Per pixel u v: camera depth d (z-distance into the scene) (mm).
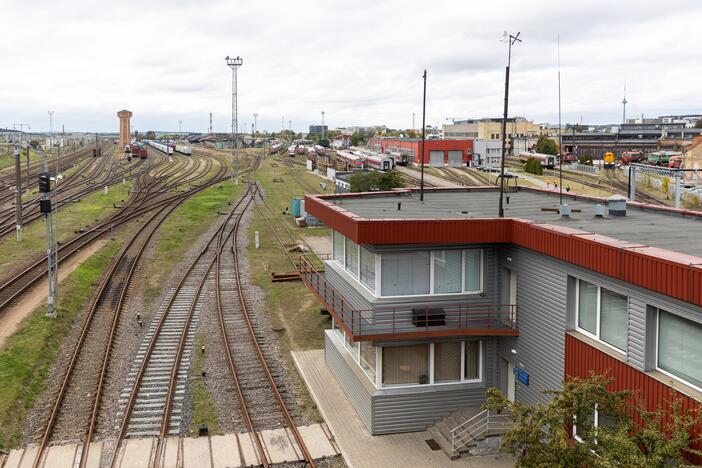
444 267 20141
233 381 23922
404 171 111375
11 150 163375
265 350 27391
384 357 19875
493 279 20328
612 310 15500
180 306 33406
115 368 24875
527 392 19016
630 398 13969
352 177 67000
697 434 12062
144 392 22703
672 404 11992
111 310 32781
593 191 83875
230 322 30922
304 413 21547
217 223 60781
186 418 20859
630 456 11508
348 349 23500
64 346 27469
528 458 13781
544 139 149250
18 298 33344
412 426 19938
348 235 20062
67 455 18344
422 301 19906
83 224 57531
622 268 14172
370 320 19781
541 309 18125
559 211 23203
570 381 14359
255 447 19062
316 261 44594
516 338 19516
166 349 27047
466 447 18469
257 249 48938
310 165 119250
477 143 127312
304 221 59625
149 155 153500
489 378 20375
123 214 64500
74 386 23172
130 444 19062
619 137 183125
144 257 45750
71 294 34531
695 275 12094
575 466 13070
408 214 23047
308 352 27156
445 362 20312
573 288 16844
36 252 45094
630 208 24156
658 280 13086
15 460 18031
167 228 57531
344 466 18109
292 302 34406
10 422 20281
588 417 14477
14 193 77250
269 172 115062
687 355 13227
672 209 22297
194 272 41219
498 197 29219
